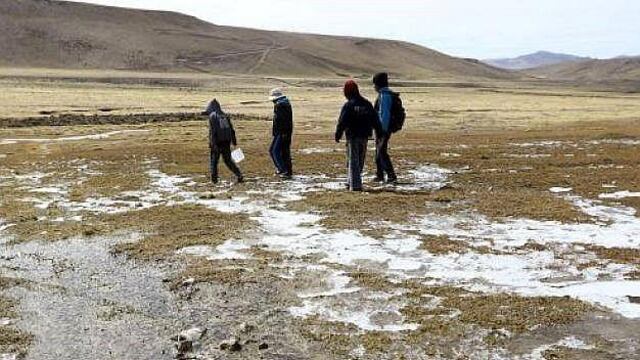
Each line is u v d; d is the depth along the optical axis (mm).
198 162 20312
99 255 10602
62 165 20406
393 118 15602
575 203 13680
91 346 7277
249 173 18016
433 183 16031
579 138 26641
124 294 8875
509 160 19922
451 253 10203
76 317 8102
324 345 7152
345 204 13398
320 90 103812
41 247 11125
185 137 30719
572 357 6738
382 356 6871
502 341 7113
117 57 187000
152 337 7512
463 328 7434
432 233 11383
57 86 85938
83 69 174500
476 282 8945
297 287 8844
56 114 44344
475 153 21703
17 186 16750
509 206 13227
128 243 11125
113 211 13547
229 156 16281
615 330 7344
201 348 7184
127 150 23922
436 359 6773
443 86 153625
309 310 8094
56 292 8984
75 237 11617
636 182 15617
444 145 24688
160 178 17438
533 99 90062
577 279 9008
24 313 8227
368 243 10789
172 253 10492
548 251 10250
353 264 9773
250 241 11055
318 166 19141
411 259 9969
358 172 14820
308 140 27688
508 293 8484
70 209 13883
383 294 8523
